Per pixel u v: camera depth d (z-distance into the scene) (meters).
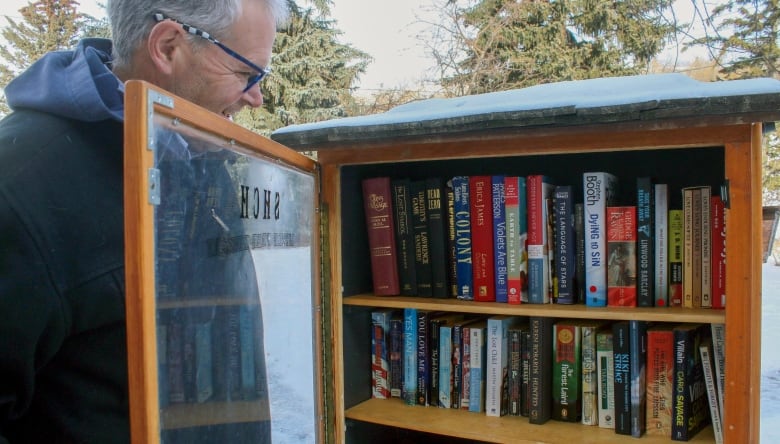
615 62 8.09
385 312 1.59
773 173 5.92
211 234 0.82
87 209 0.72
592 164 1.60
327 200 1.38
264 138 1.00
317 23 9.62
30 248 0.66
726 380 1.08
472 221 1.45
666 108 1.01
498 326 1.43
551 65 8.16
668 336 1.26
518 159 1.66
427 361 1.52
